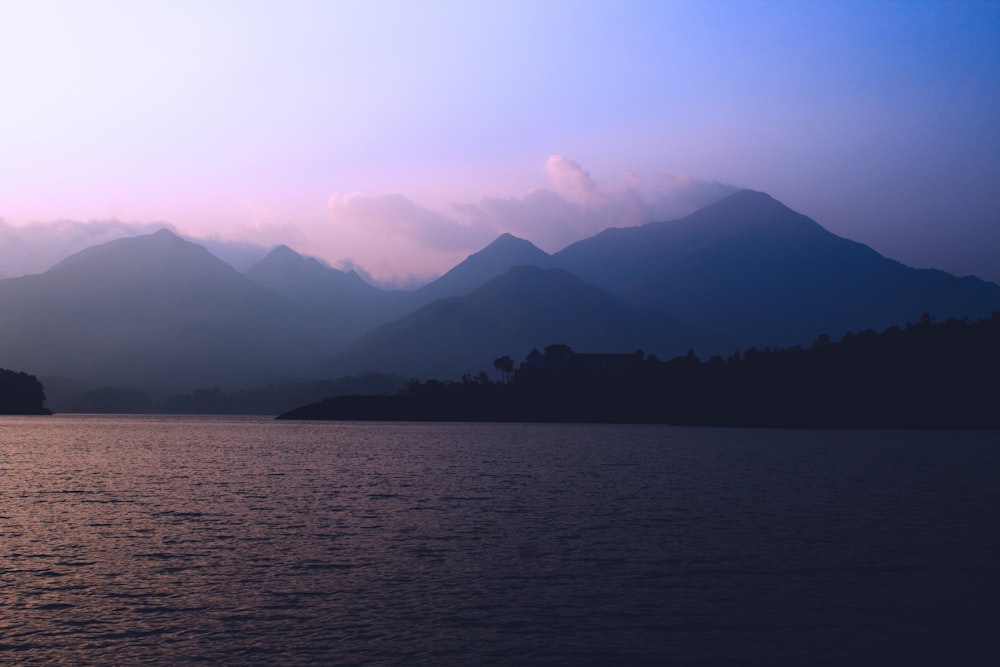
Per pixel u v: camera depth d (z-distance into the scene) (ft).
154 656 72.38
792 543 121.19
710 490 190.19
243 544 118.62
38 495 174.50
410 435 501.56
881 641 77.51
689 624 81.87
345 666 70.54
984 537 126.93
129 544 118.32
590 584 96.32
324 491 184.34
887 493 185.78
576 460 287.69
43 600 88.69
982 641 77.61
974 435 553.64
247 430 587.27
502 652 74.02
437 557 110.32
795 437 511.81
